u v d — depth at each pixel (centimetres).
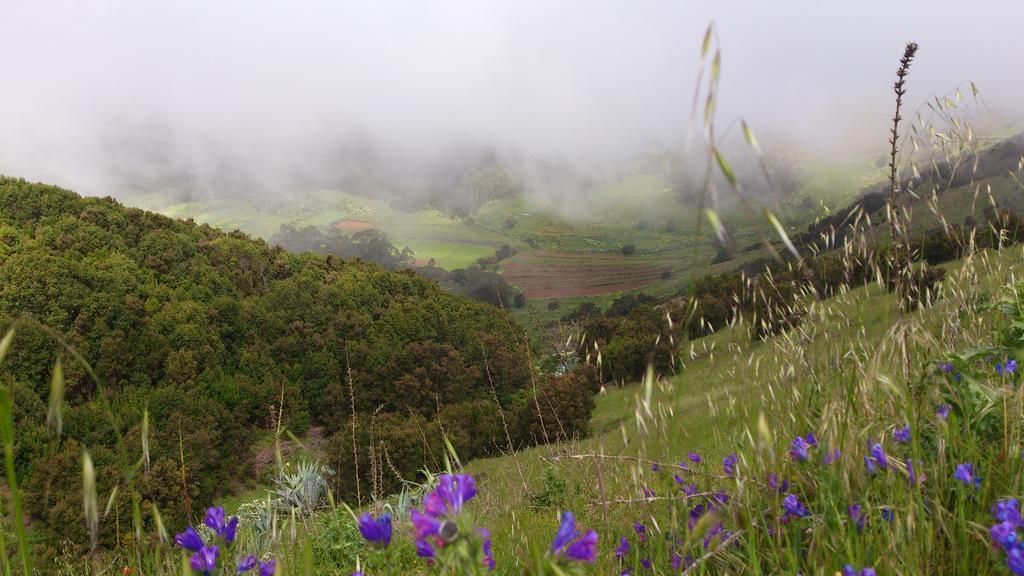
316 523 461
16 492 92
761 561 163
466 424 2902
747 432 181
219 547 144
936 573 148
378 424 2167
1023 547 126
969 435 182
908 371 189
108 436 3061
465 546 97
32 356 3941
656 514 205
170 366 4531
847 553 146
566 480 303
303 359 5266
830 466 166
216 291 6047
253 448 3838
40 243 5659
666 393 160
